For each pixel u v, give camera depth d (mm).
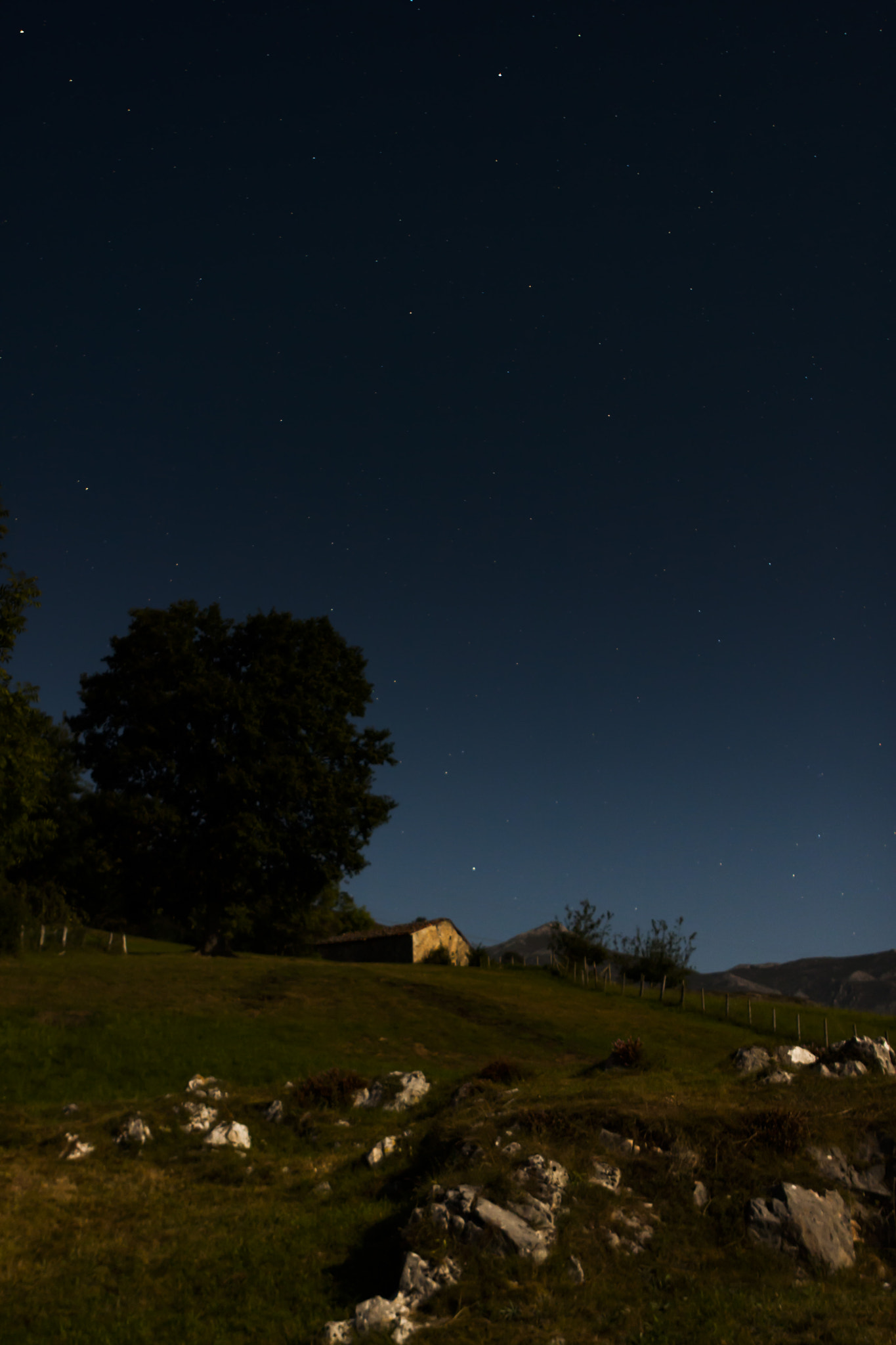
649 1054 21062
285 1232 13031
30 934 42719
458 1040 37062
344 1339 9406
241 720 52219
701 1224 11852
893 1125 13477
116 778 52906
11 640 35969
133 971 40625
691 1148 13008
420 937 67938
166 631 54688
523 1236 10852
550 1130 13469
